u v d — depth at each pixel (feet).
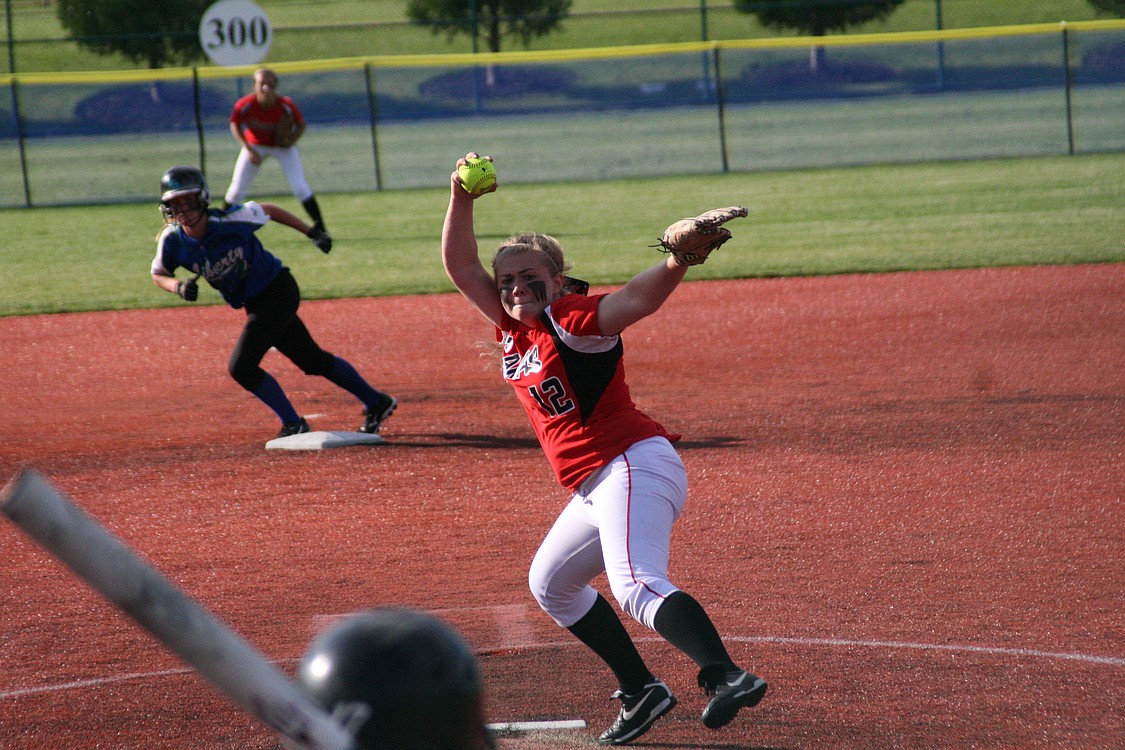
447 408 108.78
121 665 55.16
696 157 327.47
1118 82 433.89
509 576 66.13
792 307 149.69
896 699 48.85
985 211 217.97
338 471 89.30
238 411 110.32
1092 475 82.33
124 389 119.85
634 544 42.50
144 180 314.35
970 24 532.32
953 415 99.96
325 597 63.62
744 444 93.04
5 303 166.81
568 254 188.65
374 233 222.69
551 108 458.50
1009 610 58.70
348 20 614.75
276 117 197.67
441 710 13.84
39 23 575.79
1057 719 46.47
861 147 329.11
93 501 83.15
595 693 50.85
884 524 73.15
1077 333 129.59
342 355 132.46
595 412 43.98
